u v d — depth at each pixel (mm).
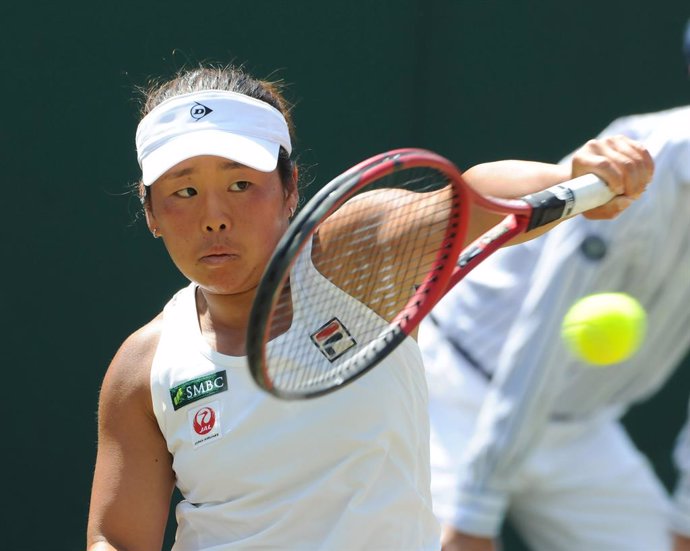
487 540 13945
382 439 7539
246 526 7730
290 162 8180
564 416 13766
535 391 13656
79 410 16375
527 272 13578
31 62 16156
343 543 7508
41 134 16219
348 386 7508
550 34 17047
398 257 7820
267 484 7613
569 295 13320
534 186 8375
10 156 16203
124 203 16344
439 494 14094
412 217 7832
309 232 6598
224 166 7512
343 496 7555
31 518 16438
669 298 13219
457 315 14125
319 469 7562
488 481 13875
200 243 7586
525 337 13578
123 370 8102
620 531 13961
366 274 7770
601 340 10836
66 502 16359
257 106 7891
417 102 17188
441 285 7707
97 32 16156
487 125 17219
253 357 6613
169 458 8180
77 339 16391
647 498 14000
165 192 7609
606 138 8273
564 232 13227
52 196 16266
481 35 17172
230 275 7617
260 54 16562
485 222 8508
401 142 17125
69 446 16359
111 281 16359
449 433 14102
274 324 7656
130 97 16203
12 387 16422
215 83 8078
